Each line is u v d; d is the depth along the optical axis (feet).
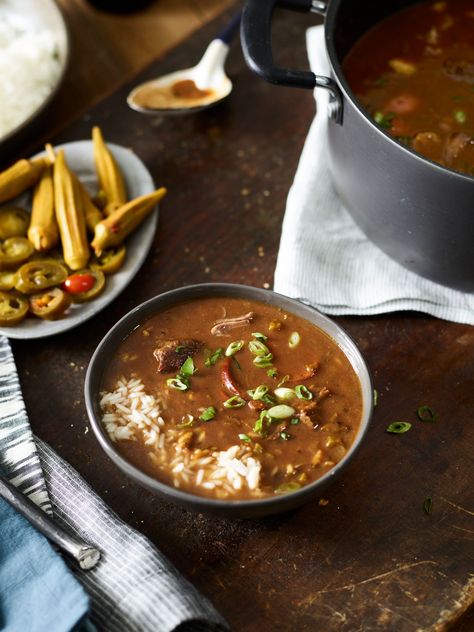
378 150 2.28
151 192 2.80
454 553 2.25
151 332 2.34
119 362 2.31
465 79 2.66
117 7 3.50
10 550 2.17
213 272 2.72
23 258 2.63
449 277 2.50
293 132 3.00
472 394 2.47
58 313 2.55
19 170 2.74
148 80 3.13
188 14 3.51
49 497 2.30
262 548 2.26
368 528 2.28
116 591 2.13
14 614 2.07
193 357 2.30
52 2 3.21
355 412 2.22
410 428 2.42
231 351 2.30
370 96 2.64
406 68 2.69
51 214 2.69
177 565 2.25
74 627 2.03
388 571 2.23
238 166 2.93
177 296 2.36
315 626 2.16
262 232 2.79
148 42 3.44
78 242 2.63
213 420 2.22
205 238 2.78
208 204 2.85
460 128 2.56
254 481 2.12
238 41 3.21
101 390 2.27
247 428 2.20
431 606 2.18
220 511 2.08
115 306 2.66
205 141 2.99
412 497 2.33
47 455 2.36
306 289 2.60
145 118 3.05
